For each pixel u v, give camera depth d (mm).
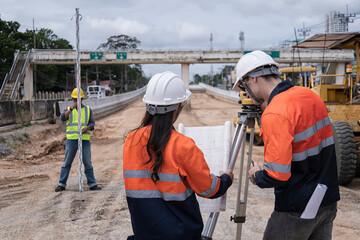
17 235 4156
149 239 1802
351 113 6633
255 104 2340
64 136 13508
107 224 4488
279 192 2076
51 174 7656
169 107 1866
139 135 1878
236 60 34000
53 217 4770
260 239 3955
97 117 22484
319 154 2016
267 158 1943
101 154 10328
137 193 1832
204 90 66062
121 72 94000
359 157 6566
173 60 33781
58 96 43531
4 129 11781
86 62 33562
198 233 1835
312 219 2053
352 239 3945
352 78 7559
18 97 32312
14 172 7746
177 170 1781
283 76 9641
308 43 8039
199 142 2275
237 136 2387
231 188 6188
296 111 1955
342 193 5703
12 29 51500
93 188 6219
